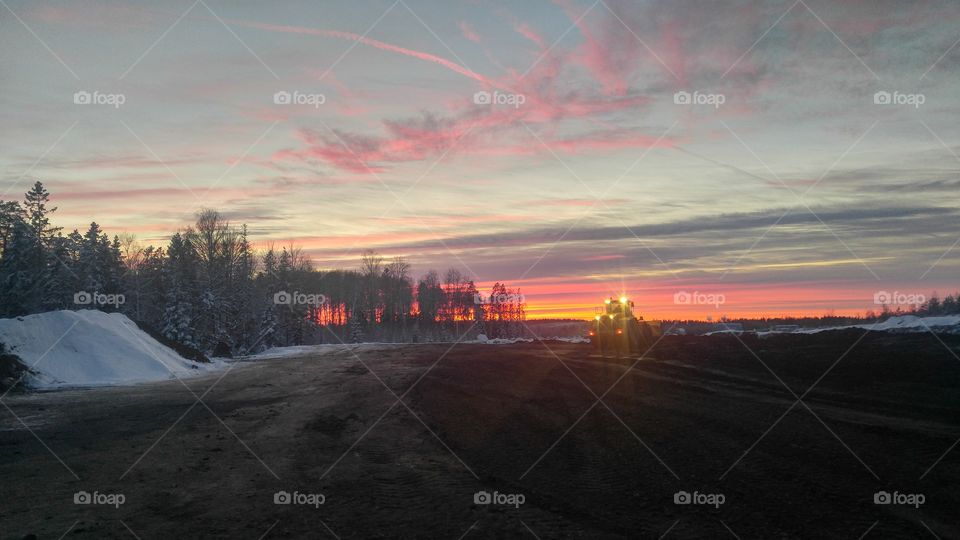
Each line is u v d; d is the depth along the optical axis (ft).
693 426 38.52
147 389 81.97
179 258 200.85
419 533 22.39
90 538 23.09
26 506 27.50
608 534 21.43
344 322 366.22
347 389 72.59
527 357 106.63
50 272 177.99
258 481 31.27
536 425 42.63
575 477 29.12
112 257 210.38
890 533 20.30
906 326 85.56
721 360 75.25
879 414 38.75
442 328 366.02
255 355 192.85
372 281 363.76
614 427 40.06
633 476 28.60
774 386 52.34
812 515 22.25
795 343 86.84
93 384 90.33
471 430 42.52
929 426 34.73
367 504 26.37
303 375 96.02
